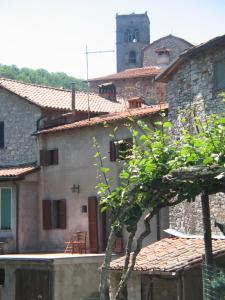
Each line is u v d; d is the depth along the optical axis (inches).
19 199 1047.0
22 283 819.4
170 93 843.4
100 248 964.0
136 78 1590.8
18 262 811.4
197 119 442.0
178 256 636.1
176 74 833.5
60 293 762.2
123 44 2753.4
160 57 1780.3
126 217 398.9
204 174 370.3
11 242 1036.5
